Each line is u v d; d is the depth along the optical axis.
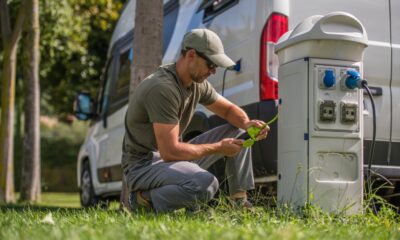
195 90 4.29
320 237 2.92
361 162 4.12
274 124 4.68
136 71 5.43
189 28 6.01
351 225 3.66
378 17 5.09
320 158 4.06
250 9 5.00
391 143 4.96
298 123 4.09
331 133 4.06
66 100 16.91
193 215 3.85
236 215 3.86
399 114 5.00
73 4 13.19
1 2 9.74
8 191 10.06
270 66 4.76
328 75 4.04
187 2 6.25
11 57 9.86
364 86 4.04
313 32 4.02
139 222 3.30
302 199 4.03
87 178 8.95
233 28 5.23
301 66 4.09
